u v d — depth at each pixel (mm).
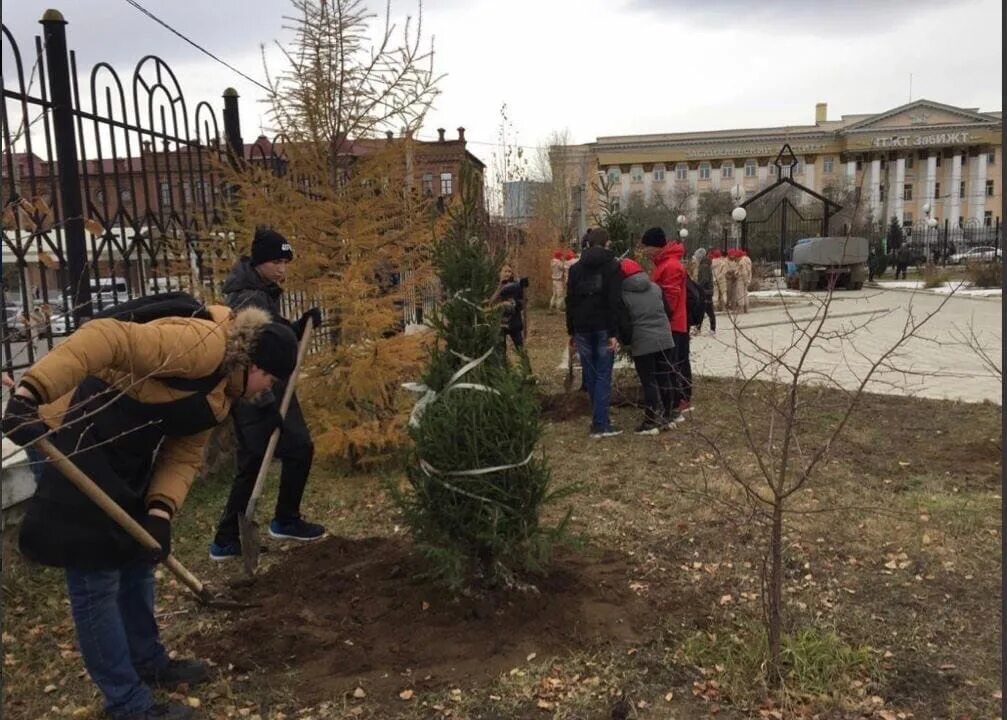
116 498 2627
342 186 6066
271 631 3496
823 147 71938
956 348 12531
